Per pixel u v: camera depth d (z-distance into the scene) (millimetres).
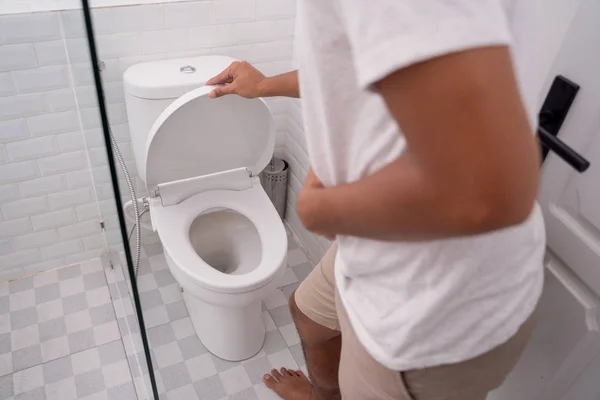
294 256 1904
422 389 715
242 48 1579
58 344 1513
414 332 638
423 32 307
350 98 501
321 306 1060
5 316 1584
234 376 1464
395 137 479
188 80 1361
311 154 613
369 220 414
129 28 1386
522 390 1056
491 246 566
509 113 304
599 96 754
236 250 1605
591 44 753
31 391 1382
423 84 309
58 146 1510
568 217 872
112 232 1378
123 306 1471
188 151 1368
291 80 1021
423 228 376
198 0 1426
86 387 1403
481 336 643
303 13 474
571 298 897
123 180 1184
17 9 1240
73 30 938
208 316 1426
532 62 492
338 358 1188
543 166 893
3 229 1592
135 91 1317
